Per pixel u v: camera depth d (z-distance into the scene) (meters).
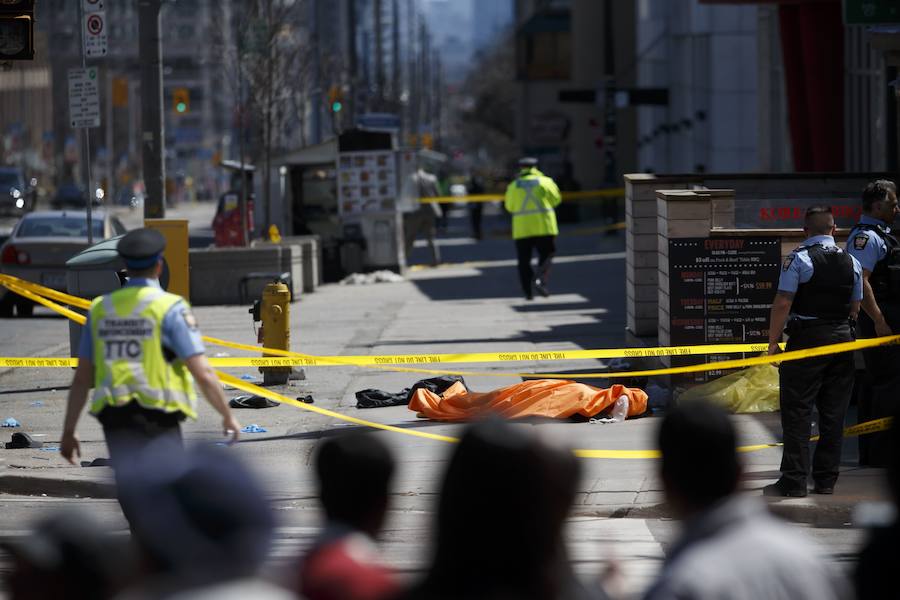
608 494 24.94
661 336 34.69
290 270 65.19
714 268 33.22
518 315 55.09
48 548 7.49
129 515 17.14
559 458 8.54
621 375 32.03
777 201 34.09
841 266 24.03
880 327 25.17
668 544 22.08
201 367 18.81
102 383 18.73
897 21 41.94
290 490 25.86
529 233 59.81
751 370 32.72
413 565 20.34
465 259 92.69
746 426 30.59
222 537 7.25
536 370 39.66
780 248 33.22
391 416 33.28
